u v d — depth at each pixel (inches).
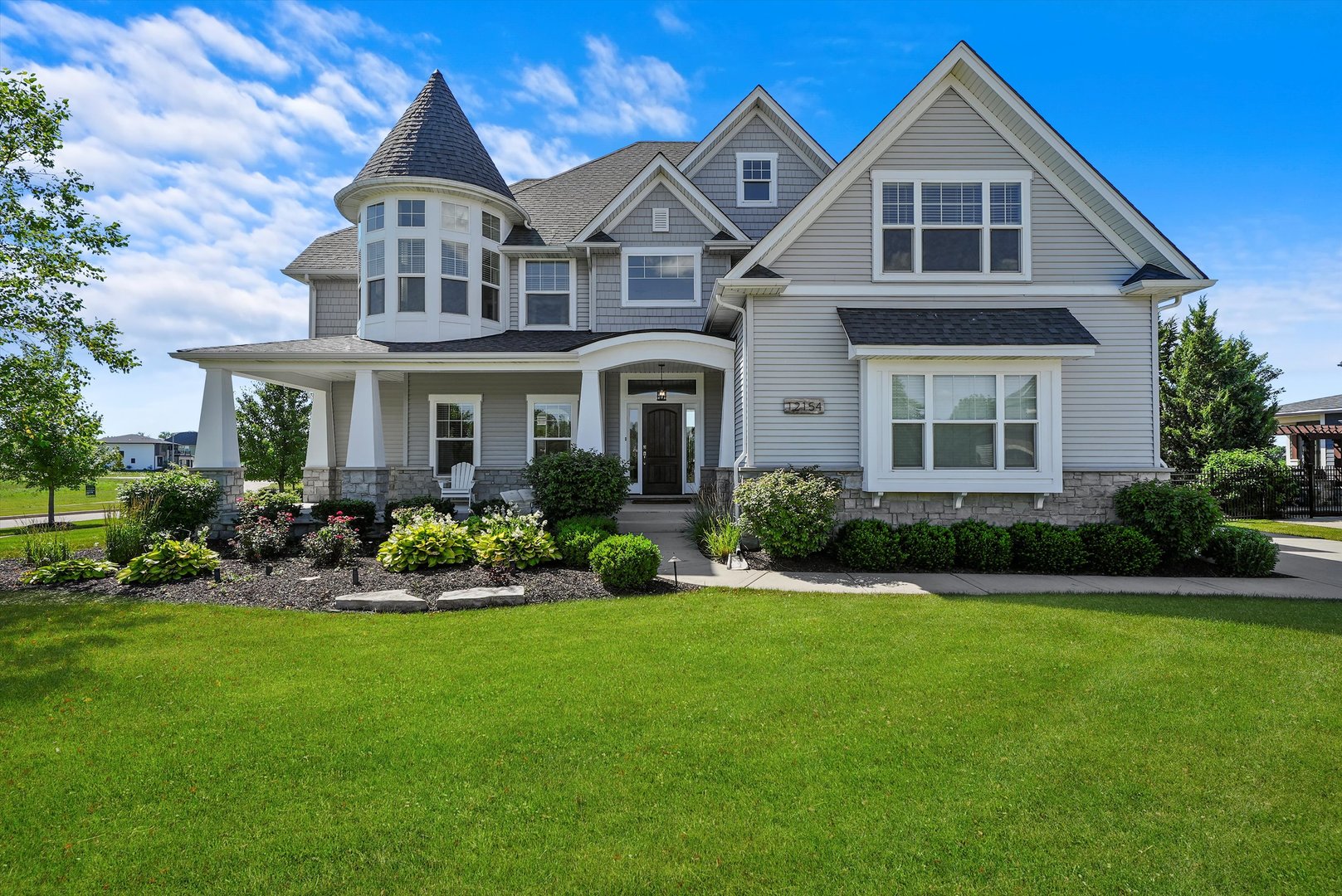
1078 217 430.9
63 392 567.2
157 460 3243.1
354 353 486.9
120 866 109.0
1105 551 368.2
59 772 140.4
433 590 311.0
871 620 258.2
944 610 274.2
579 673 198.5
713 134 634.2
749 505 383.6
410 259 559.8
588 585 323.6
